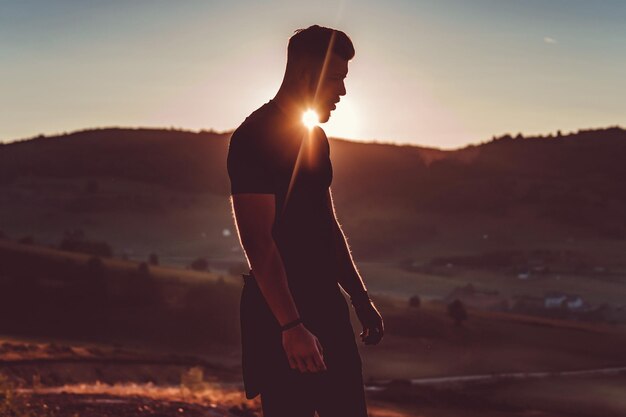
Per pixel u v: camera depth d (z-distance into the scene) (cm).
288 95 344
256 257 323
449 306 17238
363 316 377
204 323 14650
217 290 15350
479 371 13988
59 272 17288
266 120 337
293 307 321
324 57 342
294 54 345
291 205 342
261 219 326
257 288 346
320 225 351
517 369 14400
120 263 19038
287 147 336
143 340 14075
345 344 346
